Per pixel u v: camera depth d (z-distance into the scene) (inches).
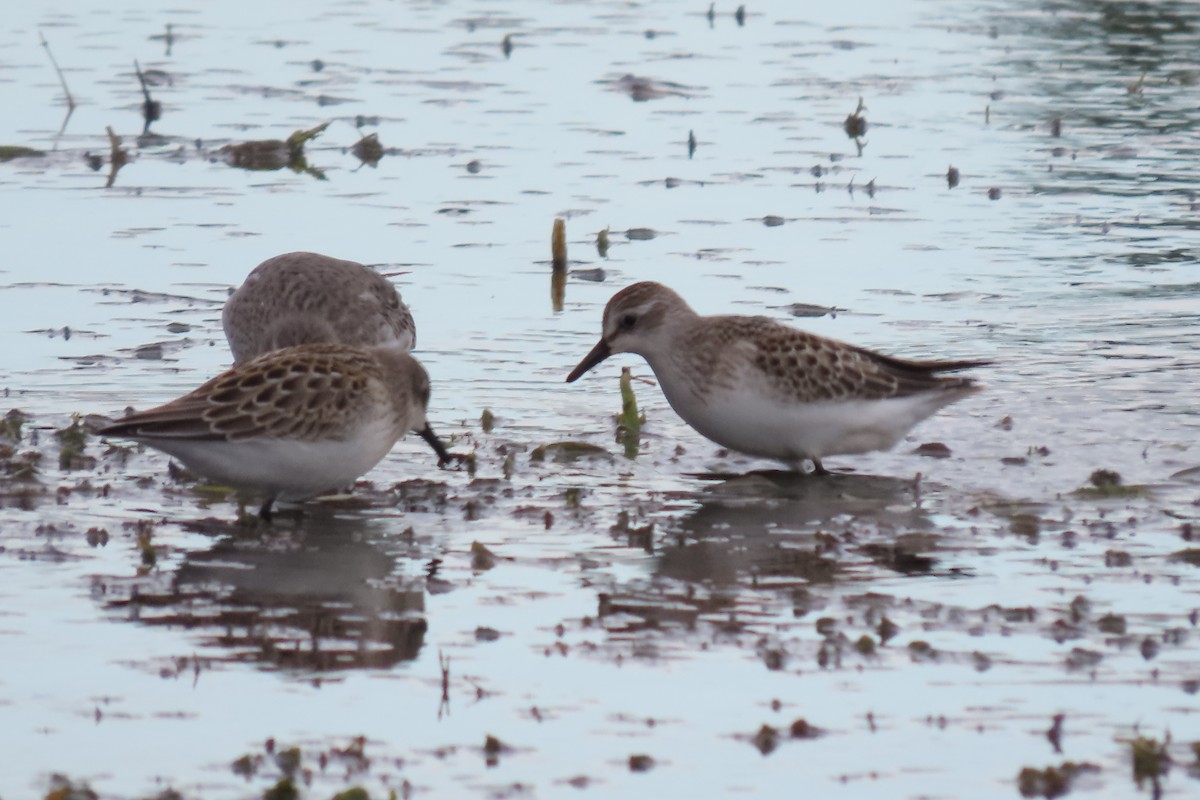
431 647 408.5
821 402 555.2
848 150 1008.2
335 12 1398.9
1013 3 1424.7
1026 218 881.5
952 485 542.6
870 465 569.3
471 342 696.4
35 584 444.5
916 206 900.0
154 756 351.3
